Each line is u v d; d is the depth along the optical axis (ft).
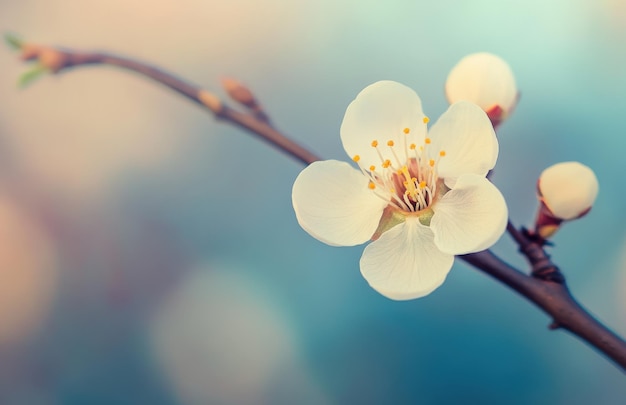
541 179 0.68
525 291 0.67
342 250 1.01
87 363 1.02
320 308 1.00
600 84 0.96
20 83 0.78
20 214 1.02
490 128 0.66
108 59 0.77
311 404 0.98
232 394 1.01
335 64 1.01
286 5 1.02
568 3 0.97
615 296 0.93
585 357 0.93
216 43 1.02
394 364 0.97
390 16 1.00
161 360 1.02
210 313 1.02
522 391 0.93
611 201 0.94
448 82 0.69
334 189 0.68
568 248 0.94
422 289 0.65
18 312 1.01
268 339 1.01
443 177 0.67
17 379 1.01
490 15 0.98
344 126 0.68
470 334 0.95
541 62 0.97
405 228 0.67
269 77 1.01
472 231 0.65
